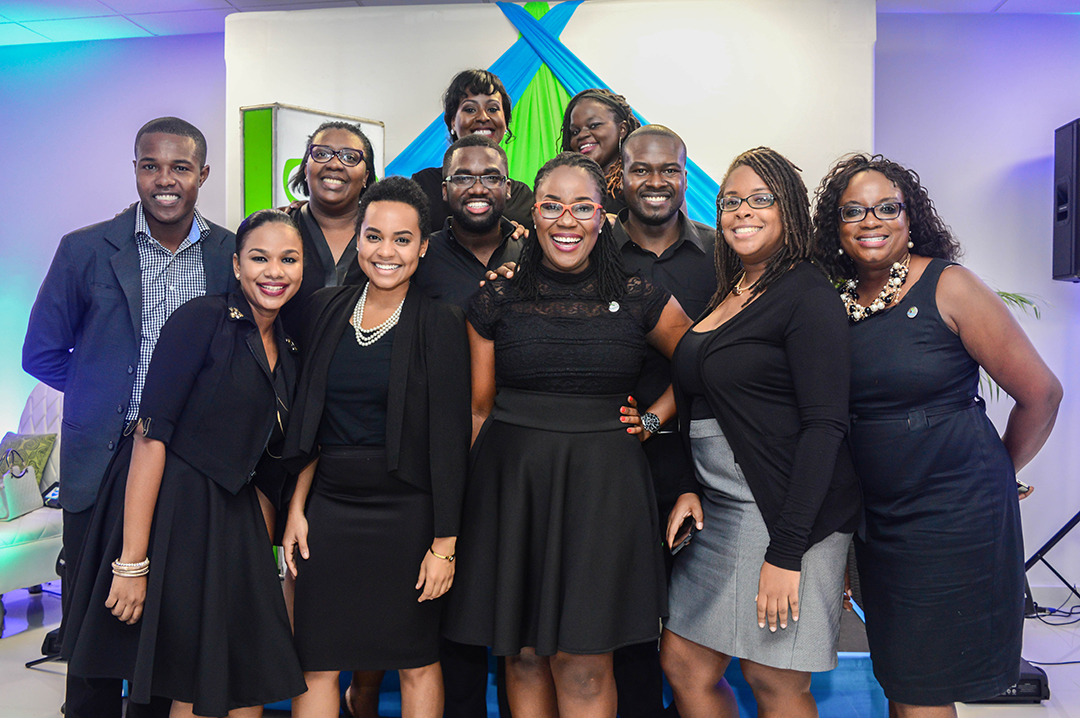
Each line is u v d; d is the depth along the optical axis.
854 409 1.79
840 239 1.81
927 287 1.71
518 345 1.73
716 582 1.77
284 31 4.12
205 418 1.77
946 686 1.70
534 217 1.73
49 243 5.25
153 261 2.20
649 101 3.96
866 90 3.86
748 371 1.66
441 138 4.08
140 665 1.69
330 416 1.82
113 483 1.86
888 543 1.76
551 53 3.99
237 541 1.79
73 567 2.13
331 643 1.79
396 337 1.79
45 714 2.84
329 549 1.80
